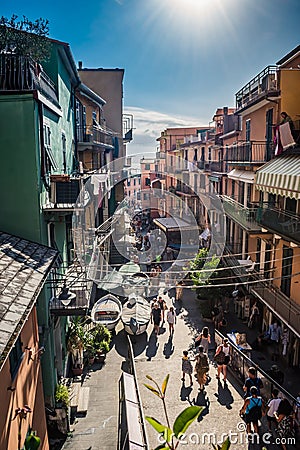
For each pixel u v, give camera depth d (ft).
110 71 97.45
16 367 21.71
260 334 52.37
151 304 60.08
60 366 39.27
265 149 56.39
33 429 25.16
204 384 40.22
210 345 50.72
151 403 37.11
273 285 52.90
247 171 63.21
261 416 32.48
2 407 18.72
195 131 149.38
